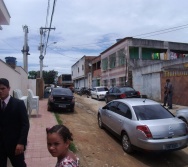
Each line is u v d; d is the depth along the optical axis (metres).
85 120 13.94
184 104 18.52
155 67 23.06
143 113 8.13
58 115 14.82
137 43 31.61
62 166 2.26
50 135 2.34
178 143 7.37
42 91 27.56
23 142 4.16
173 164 7.35
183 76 18.64
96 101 25.81
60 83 60.34
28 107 13.28
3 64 8.44
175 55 33.62
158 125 7.39
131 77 30.44
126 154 8.12
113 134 9.57
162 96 21.53
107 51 39.72
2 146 4.27
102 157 7.79
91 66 51.69
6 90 4.23
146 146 7.23
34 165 6.34
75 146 8.52
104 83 41.91
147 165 7.27
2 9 8.88
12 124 4.25
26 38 22.05
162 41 33.16
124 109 8.91
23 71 17.23
